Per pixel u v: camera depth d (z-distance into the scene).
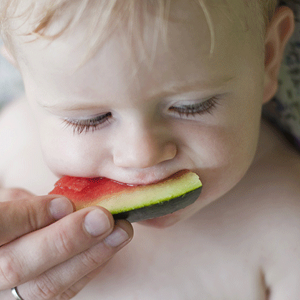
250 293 0.36
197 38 0.26
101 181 0.30
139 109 0.27
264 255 0.36
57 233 0.28
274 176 0.38
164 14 0.25
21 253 0.29
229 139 0.29
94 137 0.28
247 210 0.37
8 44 0.29
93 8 0.25
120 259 0.36
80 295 0.35
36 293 0.30
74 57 0.26
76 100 0.27
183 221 0.37
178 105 0.28
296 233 0.36
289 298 0.35
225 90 0.28
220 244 0.36
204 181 0.30
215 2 0.26
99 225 0.28
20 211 0.29
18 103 0.46
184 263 0.36
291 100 0.38
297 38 0.36
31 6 0.26
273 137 0.40
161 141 0.28
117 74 0.26
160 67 0.26
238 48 0.27
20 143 0.43
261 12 0.29
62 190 0.30
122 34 0.25
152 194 0.28
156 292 0.35
